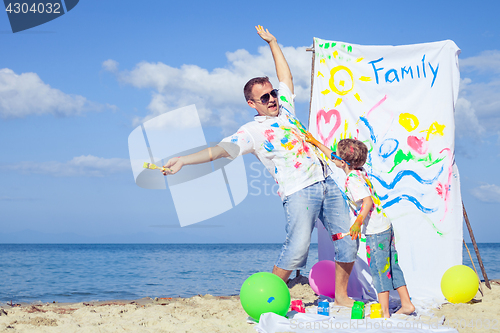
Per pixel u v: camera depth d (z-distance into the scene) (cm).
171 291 933
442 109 527
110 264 2303
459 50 534
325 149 412
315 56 545
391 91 532
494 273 1307
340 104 536
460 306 424
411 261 509
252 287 343
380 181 523
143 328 336
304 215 381
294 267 383
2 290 990
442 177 521
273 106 404
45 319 372
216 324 354
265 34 478
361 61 538
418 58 535
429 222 515
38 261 2725
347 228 399
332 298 459
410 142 526
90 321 376
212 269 1762
